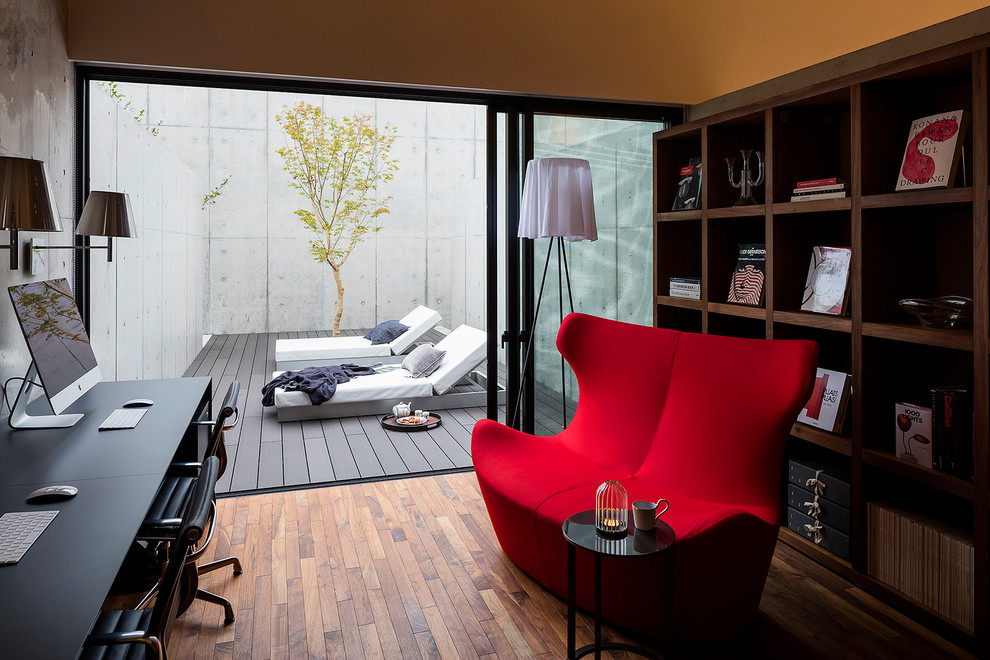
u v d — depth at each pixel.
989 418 2.24
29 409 2.90
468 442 5.05
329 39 3.77
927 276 2.87
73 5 3.42
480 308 5.98
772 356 2.70
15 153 2.69
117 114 4.61
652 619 2.36
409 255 11.22
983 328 2.24
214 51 3.62
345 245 10.95
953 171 2.46
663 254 4.20
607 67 4.28
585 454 3.23
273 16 3.69
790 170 3.31
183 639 2.40
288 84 3.85
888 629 2.49
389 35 3.87
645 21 4.33
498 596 2.72
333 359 7.61
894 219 2.80
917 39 3.17
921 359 2.88
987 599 2.26
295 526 3.43
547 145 4.38
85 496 1.84
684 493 2.79
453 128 11.20
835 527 2.96
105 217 3.04
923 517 2.62
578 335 3.45
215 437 2.62
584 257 4.57
